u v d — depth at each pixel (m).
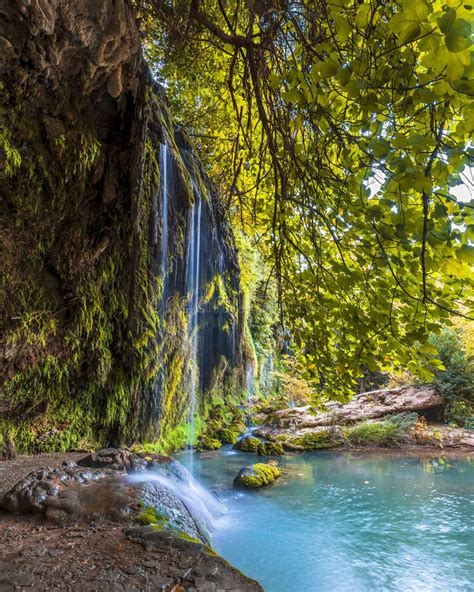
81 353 5.28
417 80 1.34
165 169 5.73
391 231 1.79
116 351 5.69
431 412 11.03
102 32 3.21
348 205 2.11
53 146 3.98
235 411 10.22
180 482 4.21
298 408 11.27
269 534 3.99
